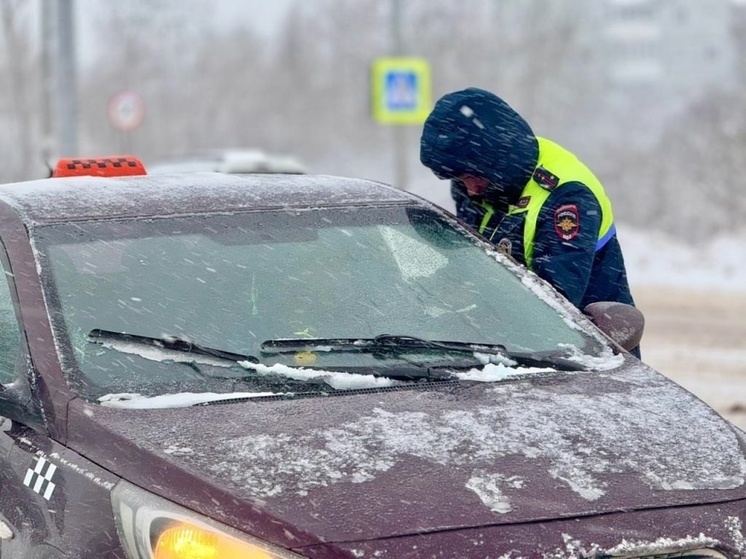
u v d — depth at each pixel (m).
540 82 52.56
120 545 3.36
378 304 4.35
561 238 5.12
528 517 3.32
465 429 3.66
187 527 3.26
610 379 4.16
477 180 5.36
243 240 4.43
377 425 3.64
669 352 12.20
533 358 4.26
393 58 25.03
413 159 44.88
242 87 63.59
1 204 4.41
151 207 4.50
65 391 3.74
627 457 3.62
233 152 22.73
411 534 3.22
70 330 3.94
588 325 4.53
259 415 3.67
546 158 5.27
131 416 3.64
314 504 3.27
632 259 21.56
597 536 3.31
